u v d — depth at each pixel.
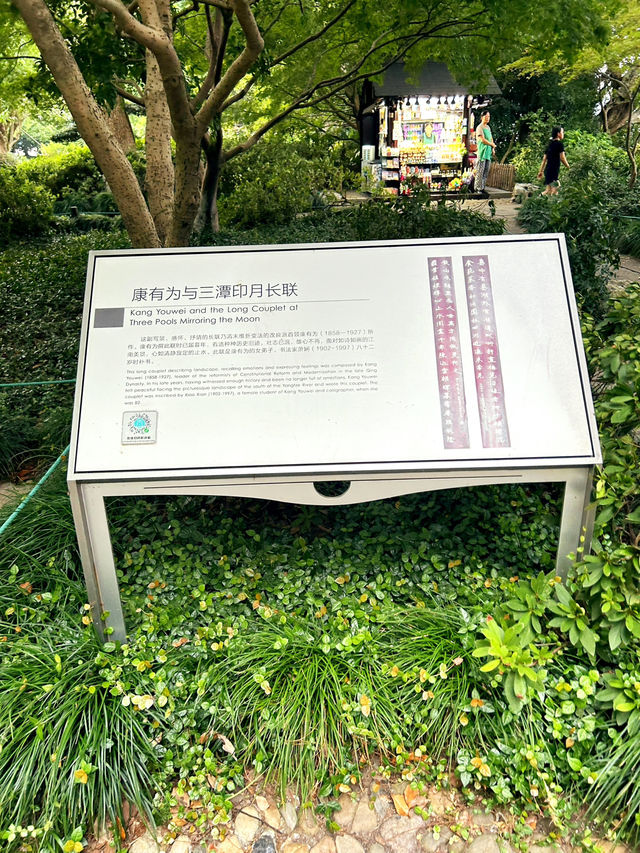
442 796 2.48
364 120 16.73
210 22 5.60
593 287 5.70
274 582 3.28
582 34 5.16
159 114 5.59
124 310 2.91
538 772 2.37
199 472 2.71
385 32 7.07
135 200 4.69
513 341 2.84
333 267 2.95
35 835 2.30
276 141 12.48
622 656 2.66
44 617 3.06
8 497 4.17
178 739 2.56
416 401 2.78
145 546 3.49
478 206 13.95
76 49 5.52
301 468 2.70
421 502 3.77
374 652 2.78
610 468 2.79
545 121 21.61
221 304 2.91
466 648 2.73
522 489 3.78
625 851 2.32
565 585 2.82
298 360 2.83
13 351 6.36
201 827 2.43
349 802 2.49
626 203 11.15
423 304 2.89
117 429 2.76
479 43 6.68
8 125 26.97
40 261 9.57
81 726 2.55
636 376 3.00
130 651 2.83
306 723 2.52
